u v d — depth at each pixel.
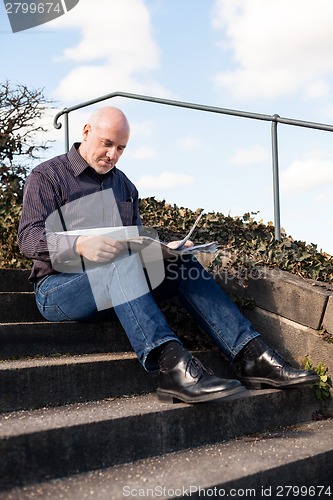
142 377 2.67
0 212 4.29
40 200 2.80
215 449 2.30
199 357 2.95
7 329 2.61
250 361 2.72
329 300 2.99
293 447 2.33
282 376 2.64
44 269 2.79
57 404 2.38
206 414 2.39
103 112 2.91
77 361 2.49
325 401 2.95
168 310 3.21
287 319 3.12
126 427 2.11
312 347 3.03
